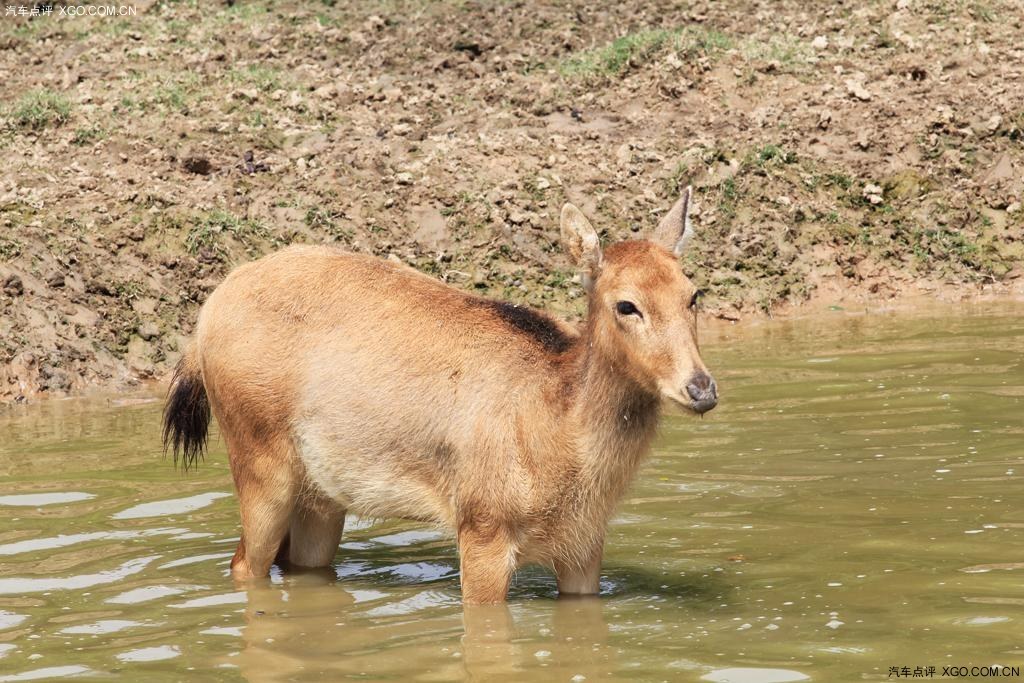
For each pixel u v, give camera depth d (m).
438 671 10.71
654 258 12.02
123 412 20.83
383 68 34.09
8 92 32.31
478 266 26.34
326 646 11.40
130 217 25.94
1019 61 33.06
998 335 23.30
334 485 13.09
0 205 25.61
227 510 15.73
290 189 27.61
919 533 13.63
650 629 11.50
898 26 34.94
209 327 13.62
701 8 37.25
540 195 28.36
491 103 32.31
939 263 27.98
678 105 31.94
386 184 28.19
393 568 13.94
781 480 15.88
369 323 12.99
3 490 16.55
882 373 21.03
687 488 15.78
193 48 34.69
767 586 12.41
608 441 12.09
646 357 11.72
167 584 13.23
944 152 30.33
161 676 10.70
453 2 37.91
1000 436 17.14
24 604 12.62
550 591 12.93
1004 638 10.67
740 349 23.59
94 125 29.44
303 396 13.02
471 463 12.29
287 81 32.31
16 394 21.97
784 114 31.56
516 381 12.41
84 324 23.42
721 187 29.17
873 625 11.16
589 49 34.84
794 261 27.83
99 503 16.00
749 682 10.07
